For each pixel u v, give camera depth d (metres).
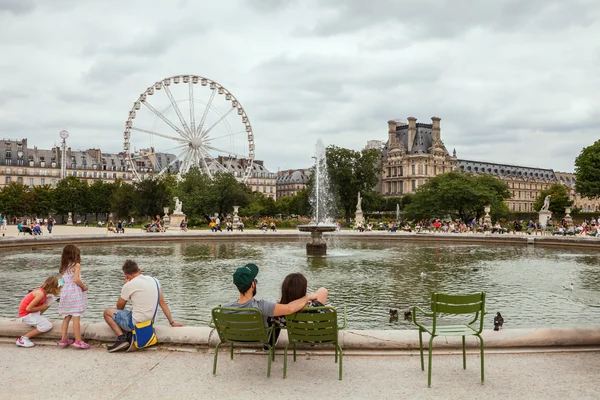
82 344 10.62
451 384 8.69
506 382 8.77
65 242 47.38
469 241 54.09
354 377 9.04
